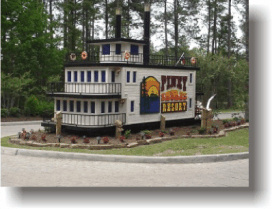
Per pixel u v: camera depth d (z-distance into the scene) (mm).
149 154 14688
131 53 21250
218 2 49344
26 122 28297
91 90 19312
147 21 22391
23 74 33969
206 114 20703
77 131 19234
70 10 41500
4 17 31281
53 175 11656
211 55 45938
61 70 37719
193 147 16391
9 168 12523
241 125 23562
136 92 20031
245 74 25828
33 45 35094
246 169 12633
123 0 44781
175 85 22984
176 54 47969
